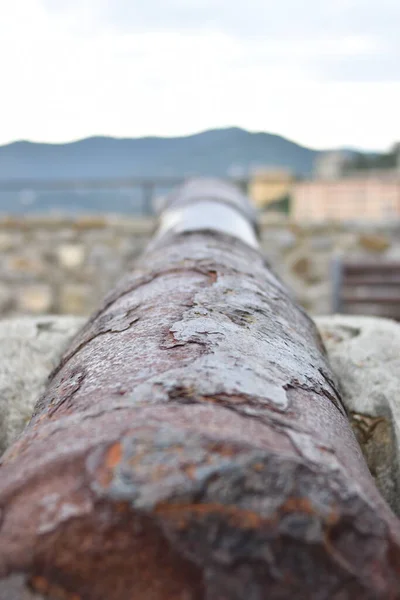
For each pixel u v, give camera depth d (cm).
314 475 65
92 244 643
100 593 60
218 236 221
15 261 643
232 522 60
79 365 104
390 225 616
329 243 618
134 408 75
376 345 186
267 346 104
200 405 75
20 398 158
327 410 92
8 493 65
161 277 145
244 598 59
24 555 61
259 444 66
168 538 60
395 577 63
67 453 66
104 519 60
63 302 649
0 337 181
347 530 63
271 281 162
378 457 145
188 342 96
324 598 60
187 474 62
